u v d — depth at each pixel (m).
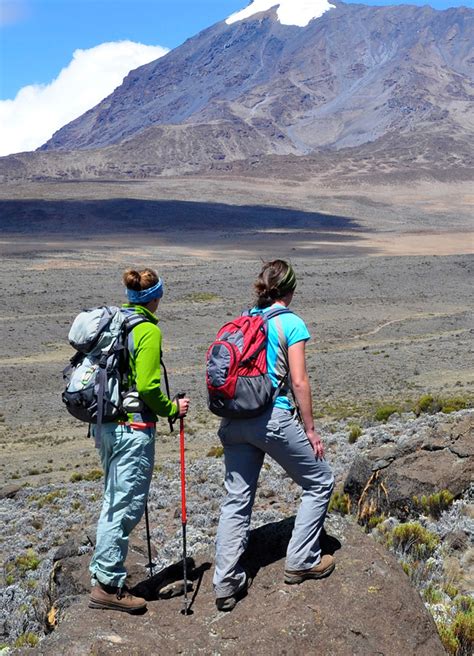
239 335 4.80
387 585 4.91
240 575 4.91
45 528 14.27
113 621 4.80
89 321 5.00
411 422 15.84
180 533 10.69
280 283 5.00
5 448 35.22
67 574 7.55
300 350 4.81
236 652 4.47
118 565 4.99
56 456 31.91
